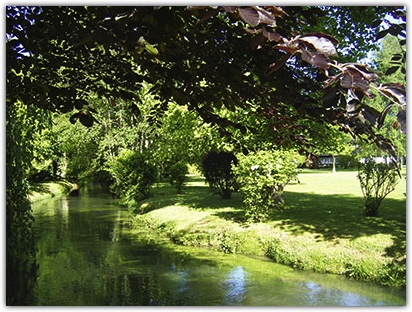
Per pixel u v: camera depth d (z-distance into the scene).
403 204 10.09
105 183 26.27
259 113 3.82
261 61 2.44
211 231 8.22
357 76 1.50
